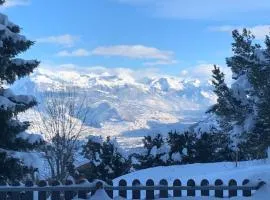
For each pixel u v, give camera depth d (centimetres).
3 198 880
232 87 1530
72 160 2816
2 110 1255
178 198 878
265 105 1213
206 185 915
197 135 2566
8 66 1312
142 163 2588
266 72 1232
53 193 891
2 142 1305
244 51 1411
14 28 1344
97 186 890
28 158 1298
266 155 1359
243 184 933
